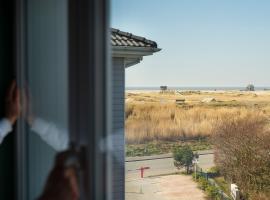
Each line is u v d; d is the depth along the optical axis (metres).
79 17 0.93
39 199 1.09
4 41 1.43
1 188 1.45
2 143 1.44
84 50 0.92
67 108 0.99
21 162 1.41
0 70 1.44
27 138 1.39
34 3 1.32
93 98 0.90
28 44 1.38
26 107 1.37
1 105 1.42
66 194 0.96
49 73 1.20
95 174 0.90
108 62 0.92
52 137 1.15
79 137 0.93
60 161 0.99
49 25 1.19
